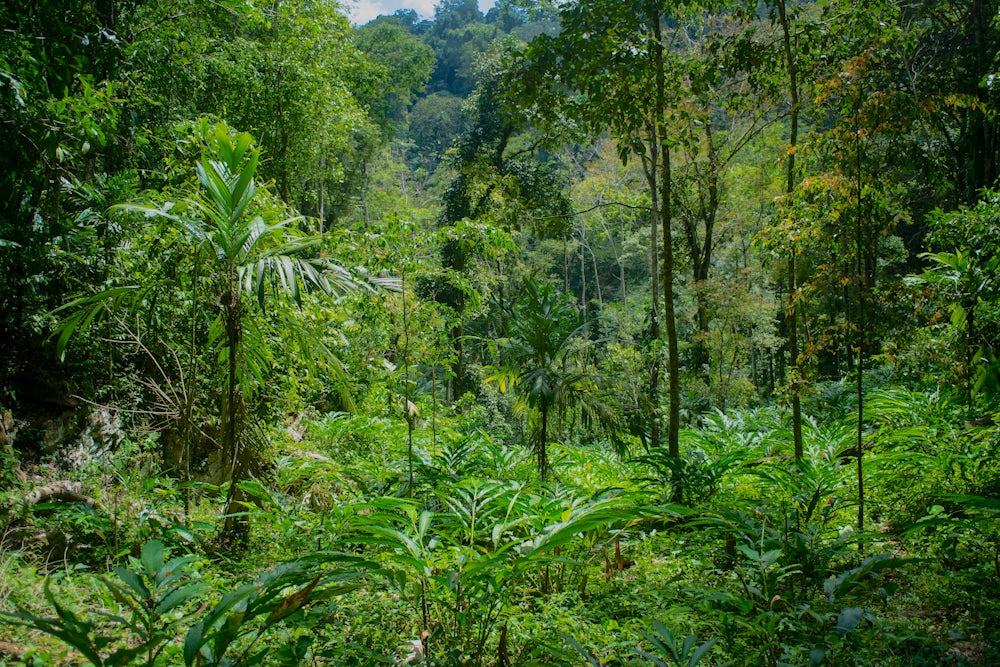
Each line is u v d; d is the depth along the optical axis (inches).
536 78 273.3
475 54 705.0
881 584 149.6
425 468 217.5
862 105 201.8
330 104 480.1
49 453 206.1
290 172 489.4
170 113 305.1
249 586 77.2
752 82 303.0
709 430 401.1
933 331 214.5
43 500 174.7
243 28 406.0
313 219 239.1
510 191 380.8
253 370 188.5
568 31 260.1
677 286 861.8
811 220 220.2
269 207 211.8
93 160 242.4
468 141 666.8
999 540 149.8
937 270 225.1
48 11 215.6
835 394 440.8
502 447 276.2
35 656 101.2
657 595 144.9
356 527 119.9
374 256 219.6
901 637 114.4
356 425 315.9
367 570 100.6
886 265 668.1
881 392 354.6
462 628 115.1
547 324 254.4
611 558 188.7
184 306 209.3
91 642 74.2
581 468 289.1
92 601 132.0
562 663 106.7
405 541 106.0
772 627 105.7
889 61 430.6
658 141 260.2
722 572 159.9
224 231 168.7
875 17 261.6
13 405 204.2
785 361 756.6
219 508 220.8
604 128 271.4
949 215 246.1
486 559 103.0
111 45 244.1
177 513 195.0
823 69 268.4
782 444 302.0
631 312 794.2
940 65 532.1
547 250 1021.8
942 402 274.4
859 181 203.3
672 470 219.9
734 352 636.1
